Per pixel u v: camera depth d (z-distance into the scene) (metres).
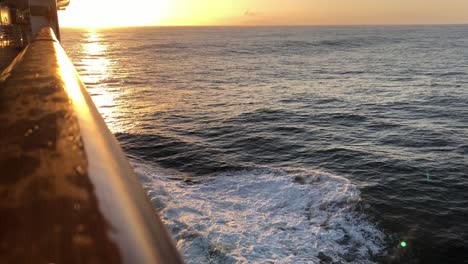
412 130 23.83
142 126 25.72
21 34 12.11
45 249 0.35
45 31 5.04
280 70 61.84
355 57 86.12
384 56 87.38
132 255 0.40
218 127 25.09
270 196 12.87
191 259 9.18
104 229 0.43
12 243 0.35
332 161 17.84
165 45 141.75
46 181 0.49
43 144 0.61
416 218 11.90
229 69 64.25
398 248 10.28
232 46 130.12
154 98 37.78
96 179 0.55
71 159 0.58
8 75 1.25
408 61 74.62
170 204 11.96
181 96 38.66
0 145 0.59
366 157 18.33
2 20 12.71
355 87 43.31
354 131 23.98
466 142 20.91
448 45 122.19
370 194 13.52
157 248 0.48
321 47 121.56
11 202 0.43
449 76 50.97
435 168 16.64
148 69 66.00
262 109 31.00
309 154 18.98
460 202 13.17
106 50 119.06
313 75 55.03
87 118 0.84
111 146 0.77
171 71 62.28
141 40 187.00
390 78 50.38
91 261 0.35
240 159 18.09
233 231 10.38
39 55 1.85
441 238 10.84
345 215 11.56
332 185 13.66
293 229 10.66
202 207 11.88
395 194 13.69
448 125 25.02
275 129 24.39
